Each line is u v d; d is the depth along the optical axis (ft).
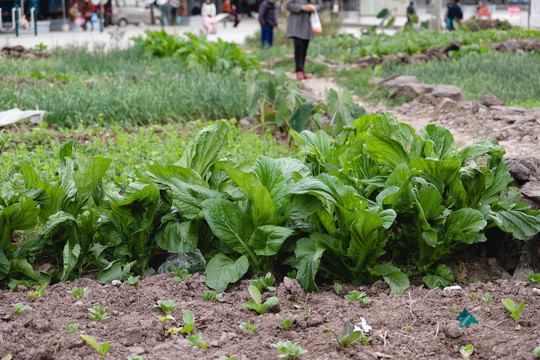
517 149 20.40
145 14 105.40
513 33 57.52
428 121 26.99
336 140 14.38
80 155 19.54
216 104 29.19
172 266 12.23
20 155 19.13
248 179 11.04
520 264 12.39
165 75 38.78
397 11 95.40
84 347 8.87
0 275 11.47
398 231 12.75
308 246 11.51
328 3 92.99
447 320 9.75
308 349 8.99
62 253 12.71
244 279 11.85
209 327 9.61
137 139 22.63
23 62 43.24
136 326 9.36
